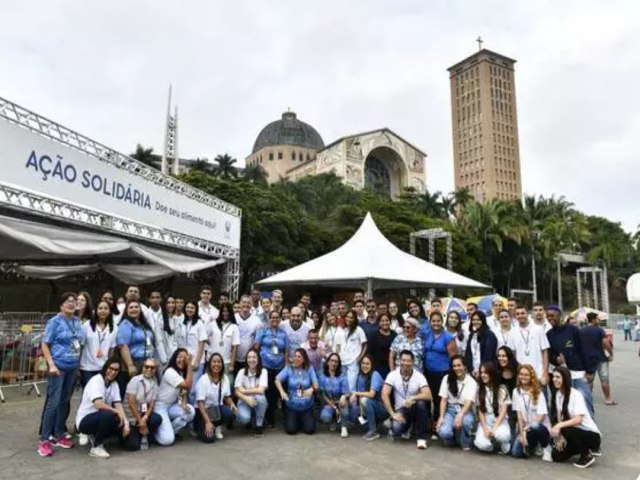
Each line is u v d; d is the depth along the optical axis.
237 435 6.59
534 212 56.81
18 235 8.48
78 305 6.18
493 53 119.69
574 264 69.38
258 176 57.84
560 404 5.63
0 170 8.00
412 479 4.89
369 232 12.55
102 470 4.99
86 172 9.91
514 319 7.34
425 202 53.88
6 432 6.23
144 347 6.30
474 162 119.06
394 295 26.30
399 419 6.25
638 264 71.94
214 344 7.12
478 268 41.72
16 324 9.52
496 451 5.89
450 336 6.68
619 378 12.31
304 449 5.92
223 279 16.45
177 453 5.68
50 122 9.05
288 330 7.48
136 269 14.29
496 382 5.88
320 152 80.44
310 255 30.75
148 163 53.19
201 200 14.47
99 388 5.55
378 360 7.01
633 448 6.07
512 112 120.81
